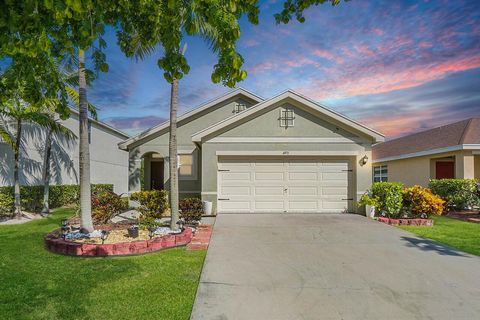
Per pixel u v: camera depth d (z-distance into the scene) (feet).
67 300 13.55
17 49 6.90
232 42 7.68
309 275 16.65
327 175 37.73
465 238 25.76
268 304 13.25
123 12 9.64
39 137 51.13
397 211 33.71
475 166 52.13
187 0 7.87
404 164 64.03
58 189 51.70
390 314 12.47
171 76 9.23
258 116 37.52
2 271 17.28
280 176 37.73
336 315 12.35
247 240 24.09
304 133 37.35
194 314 12.33
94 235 23.04
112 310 12.62
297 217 34.17
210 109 48.62
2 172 44.42
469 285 15.38
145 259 19.58
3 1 6.50
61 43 9.30
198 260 19.36
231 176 37.65
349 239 24.43
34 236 26.73
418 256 20.04
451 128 57.26
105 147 71.77
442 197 43.55
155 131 47.78
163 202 35.47
